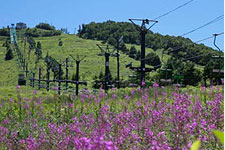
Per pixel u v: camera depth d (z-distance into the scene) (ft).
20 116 59.00
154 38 495.82
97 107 59.26
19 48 513.86
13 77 390.63
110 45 567.18
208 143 25.73
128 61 436.76
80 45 593.42
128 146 26.45
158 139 24.53
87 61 438.40
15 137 43.39
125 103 52.70
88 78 336.90
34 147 34.94
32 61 447.01
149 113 35.78
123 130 28.96
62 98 78.64
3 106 71.97
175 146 23.94
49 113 58.23
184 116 25.95
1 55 506.07
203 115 31.07
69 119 53.06
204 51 271.90
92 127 33.14
